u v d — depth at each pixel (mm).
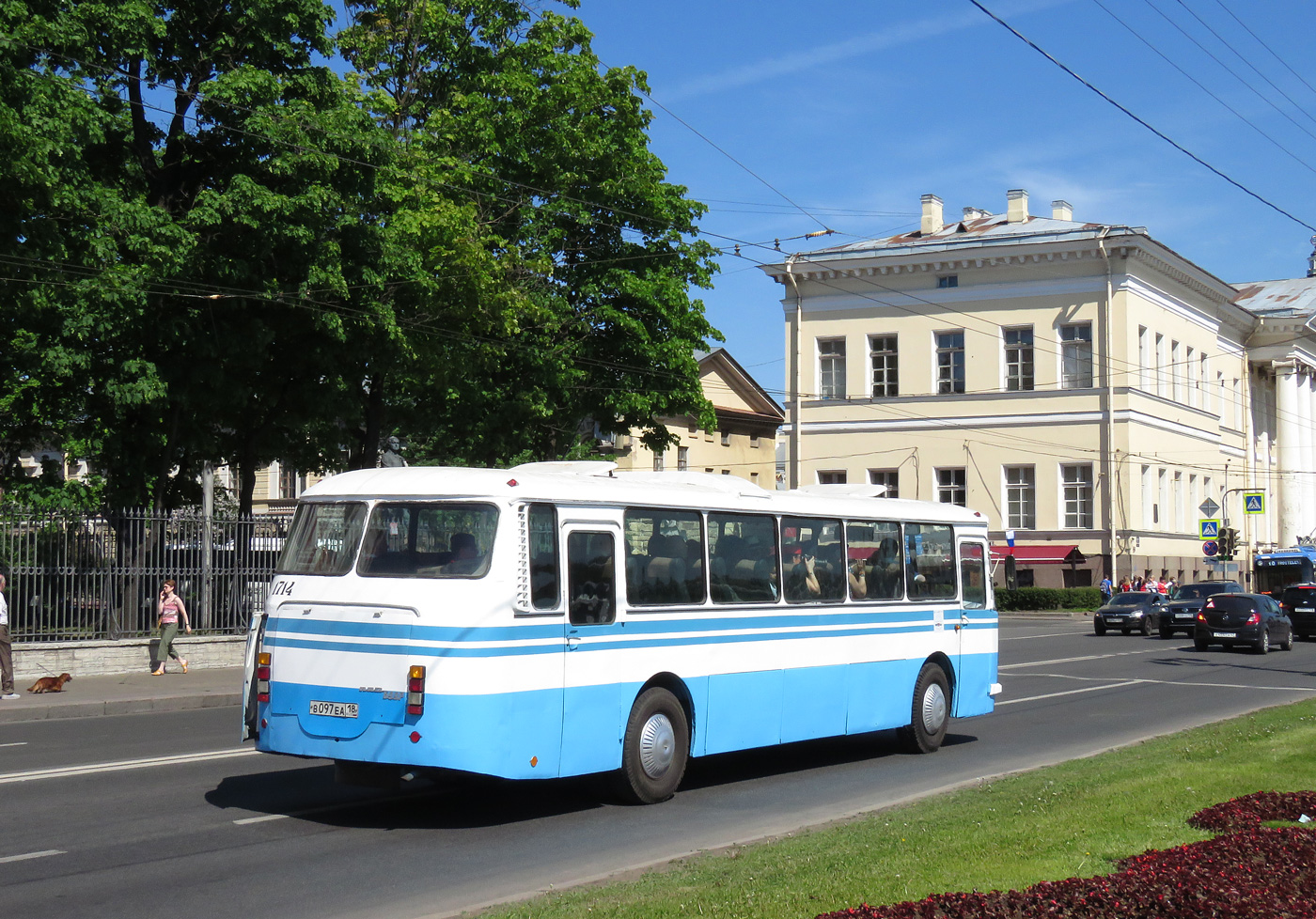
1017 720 18312
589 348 33844
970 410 56406
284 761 13453
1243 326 70562
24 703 18906
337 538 10500
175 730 16641
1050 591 53031
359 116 25781
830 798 11742
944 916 6371
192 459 31031
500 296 28281
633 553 11344
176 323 24562
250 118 24359
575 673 10562
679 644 11688
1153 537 55594
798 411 59812
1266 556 54875
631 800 11234
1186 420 60219
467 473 10414
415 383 31953
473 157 32125
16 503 24672
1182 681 24703
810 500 13688
